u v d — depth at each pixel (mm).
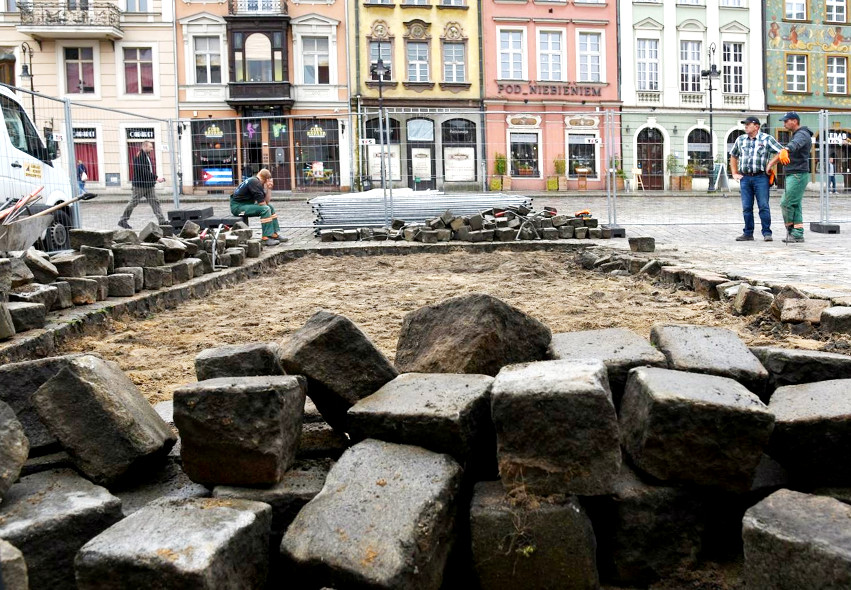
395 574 2447
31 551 2639
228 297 9461
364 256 14945
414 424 2986
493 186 18594
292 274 12094
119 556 2369
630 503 2969
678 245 13656
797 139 13594
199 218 16219
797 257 11234
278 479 3002
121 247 8727
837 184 17547
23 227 7320
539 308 7684
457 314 3670
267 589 2881
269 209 15836
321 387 3391
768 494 3100
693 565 3023
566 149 18375
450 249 15156
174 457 3324
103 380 3164
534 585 2812
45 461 3207
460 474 2912
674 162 18000
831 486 3043
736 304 7027
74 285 7293
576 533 2785
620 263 10859
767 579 2566
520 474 2859
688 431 2898
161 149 17750
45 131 11758
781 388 3420
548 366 3150
